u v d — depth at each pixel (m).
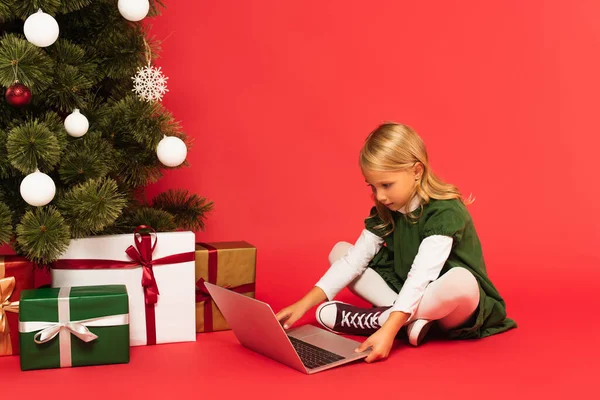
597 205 3.15
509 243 2.99
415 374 1.79
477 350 1.97
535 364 1.87
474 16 3.21
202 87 3.06
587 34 3.21
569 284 2.63
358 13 3.17
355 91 3.19
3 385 1.72
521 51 3.22
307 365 1.82
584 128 3.22
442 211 1.95
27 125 1.83
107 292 1.86
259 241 3.04
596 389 1.71
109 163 2.07
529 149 3.21
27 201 1.82
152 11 2.23
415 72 3.21
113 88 2.26
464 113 3.22
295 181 3.15
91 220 1.90
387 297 2.12
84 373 1.80
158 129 2.09
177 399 1.64
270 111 3.13
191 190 3.06
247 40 3.09
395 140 1.91
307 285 2.59
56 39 1.93
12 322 1.92
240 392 1.68
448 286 1.88
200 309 2.13
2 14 1.86
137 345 2.02
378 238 2.13
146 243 1.98
